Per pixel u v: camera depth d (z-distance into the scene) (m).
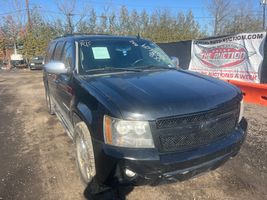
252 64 8.40
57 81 4.94
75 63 4.12
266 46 7.93
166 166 2.76
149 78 3.60
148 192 3.50
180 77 3.69
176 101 2.88
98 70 4.06
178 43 12.16
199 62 10.84
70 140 5.37
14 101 9.58
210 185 3.63
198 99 2.96
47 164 4.38
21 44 39.12
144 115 2.75
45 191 3.63
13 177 4.00
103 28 33.19
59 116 5.45
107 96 3.06
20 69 31.95
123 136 2.80
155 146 2.80
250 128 5.66
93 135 3.04
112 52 4.43
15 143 5.33
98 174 2.99
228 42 9.27
